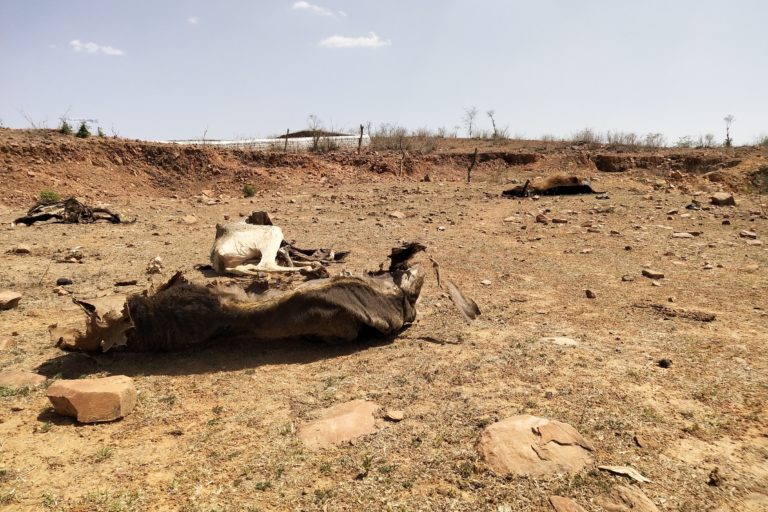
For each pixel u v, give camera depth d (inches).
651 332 237.9
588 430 154.3
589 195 735.1
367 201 710.5
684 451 145.7
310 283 228.5
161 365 212.4
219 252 361.1
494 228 529.3
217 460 147.3
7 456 150.5
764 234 477.7
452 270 363.9
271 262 367.9
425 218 576.7
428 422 162.1
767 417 162.2
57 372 205.9
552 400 172.2
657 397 175.0
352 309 221.9
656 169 1074.1
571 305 282.7
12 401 182.9
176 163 911.7
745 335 232.2
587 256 406.3
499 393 178.4
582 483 131.4
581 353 211.3
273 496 130.9
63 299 297.1
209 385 195.0
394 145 1256.2
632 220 554.9
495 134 1478.8
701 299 289.3
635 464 139.6
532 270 363.9
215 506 127.3
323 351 226.7
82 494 133.7
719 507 124.8
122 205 709.9
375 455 146.0
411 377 196.1
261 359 217.9
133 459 148.9
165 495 132.6
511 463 137.9
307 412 173.3
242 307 214.5
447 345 227.0
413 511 123.6
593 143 1327.5
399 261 283.7
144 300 215.3
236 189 869.8
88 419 167.6
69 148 845.2
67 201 589.6
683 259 389.7
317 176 954.7
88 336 209.3
